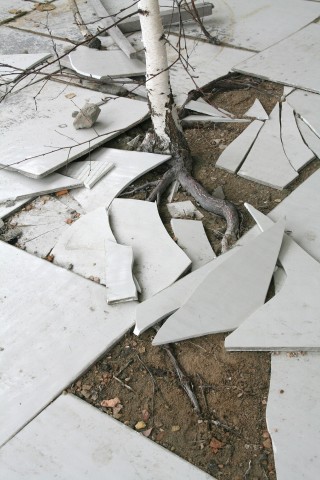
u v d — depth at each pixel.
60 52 4.91
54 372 2.35
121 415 2.20
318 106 3.92
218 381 2.29
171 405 2.23
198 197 3.19
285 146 3.57
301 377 2.22
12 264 2.87
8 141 3.68
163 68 3.12
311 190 3.17
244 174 3.37
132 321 2.52
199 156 3.60
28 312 2.61
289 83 4.17
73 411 2.21
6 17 5.68
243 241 2.86
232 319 2.42
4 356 2.43
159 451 2.06
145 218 3.06
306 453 1.98
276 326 2.36
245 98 4.13
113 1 5.77
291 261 2.66
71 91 4.26
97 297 2.64
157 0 2.92
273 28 5.04
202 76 4.38
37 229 3.13
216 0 5.61
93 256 2.86
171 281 2.68
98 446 2.08
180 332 2.40
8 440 2.12
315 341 2.29
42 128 3.80
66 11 5.72
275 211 3.05
